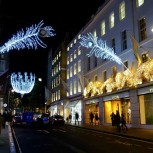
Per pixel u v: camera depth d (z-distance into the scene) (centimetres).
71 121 5281
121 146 1412
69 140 1803
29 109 8650
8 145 1439
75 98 5106
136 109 2708
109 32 3538
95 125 3544
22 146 1488
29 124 3922
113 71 3338
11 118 5206
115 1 3378
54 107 6931
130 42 2919
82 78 4572
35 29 1270
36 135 2283
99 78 3850
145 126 2550
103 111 3597
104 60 3719
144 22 2703
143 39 2706
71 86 5519
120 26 3206
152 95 2489
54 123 4047
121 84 2964
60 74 6247
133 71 2781
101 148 1340
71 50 5653
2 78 2753
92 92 4000
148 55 2573
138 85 2645
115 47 3325
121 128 2658
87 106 4397
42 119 3906
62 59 6150
